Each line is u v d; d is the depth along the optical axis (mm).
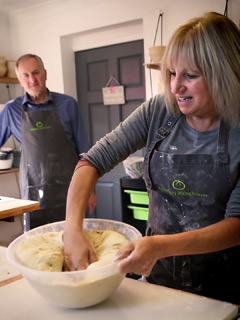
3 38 3879
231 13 2539
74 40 3650
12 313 866
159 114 1186
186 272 1152
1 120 2748
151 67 2766
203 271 1138
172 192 1150
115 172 3553
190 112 1013
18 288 992
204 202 1095
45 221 2650
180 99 1009
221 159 1034
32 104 2648
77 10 3389
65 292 813
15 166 3670
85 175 1133
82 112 3779
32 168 2637
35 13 3643
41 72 2584
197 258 1131
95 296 841
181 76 967
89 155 1179
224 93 950
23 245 946
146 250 812
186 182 1111
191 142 1113
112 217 3652
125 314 842
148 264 818
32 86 2564
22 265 865
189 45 917
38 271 811
